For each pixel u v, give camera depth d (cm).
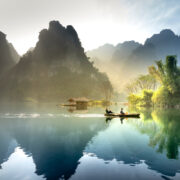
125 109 5394
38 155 1111
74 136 1664
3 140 1504
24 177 805
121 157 1066
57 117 3175
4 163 978
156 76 6531
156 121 2581
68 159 1038
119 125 2256
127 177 799
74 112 4244
